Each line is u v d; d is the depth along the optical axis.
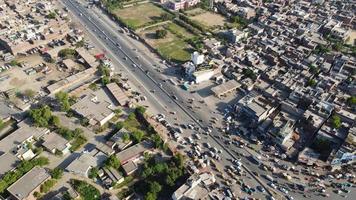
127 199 156.75
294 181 169.38
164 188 161.75
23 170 161.50
